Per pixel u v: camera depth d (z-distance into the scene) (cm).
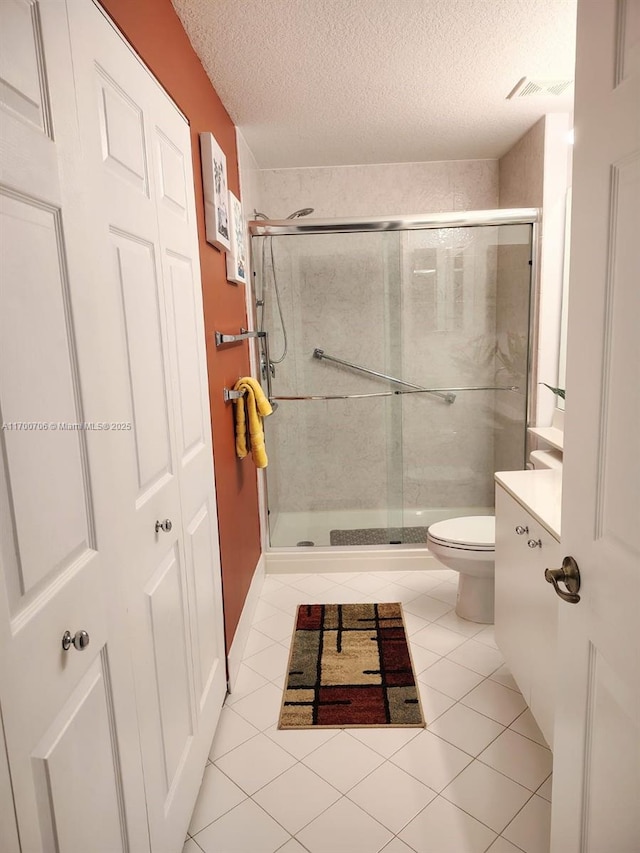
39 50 86
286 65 212
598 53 87
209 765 182
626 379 83
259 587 303
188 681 161
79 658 93
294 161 343
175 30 171
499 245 314
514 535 196
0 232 75
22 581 77
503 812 161
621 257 83
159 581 137
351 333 329
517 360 318
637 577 82
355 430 339
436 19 183
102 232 108
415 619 270
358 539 340
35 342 83
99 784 100
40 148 85
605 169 86
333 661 238
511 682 220
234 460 246
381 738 192
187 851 151
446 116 274
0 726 71
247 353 293
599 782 98
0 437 74
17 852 74
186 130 178
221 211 212
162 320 145
